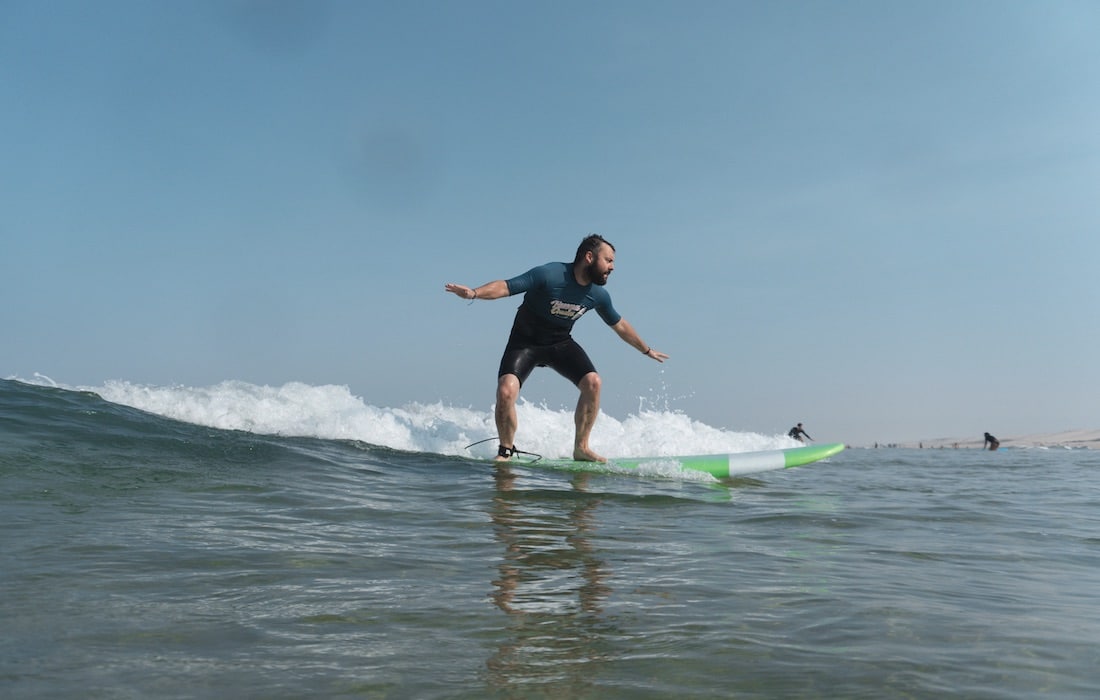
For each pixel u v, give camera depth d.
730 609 2.35
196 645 1.92
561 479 5.80
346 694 1.64
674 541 3.53
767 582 2.74
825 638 2.08
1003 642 2.08
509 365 6.78
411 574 2.71
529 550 3.19
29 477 4.11
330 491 4.57
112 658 1.81
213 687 1.66
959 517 4.71
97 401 6.55
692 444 8.41
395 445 7.29
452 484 5.23
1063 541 3.94
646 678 1.76
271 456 5.54
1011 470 9.65
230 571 2.64
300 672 1.76
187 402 7.25
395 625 2.12
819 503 5.17
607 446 7.88
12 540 2.90
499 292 6.32
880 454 16.98
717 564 3.03
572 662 1.86
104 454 4.89
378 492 4.69
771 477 7.15
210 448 5.49
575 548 3.27
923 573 3.01
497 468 6.21
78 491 3.94
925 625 2.23
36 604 2.18
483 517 3.99
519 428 7.95
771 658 1.91
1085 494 6.35
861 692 1.70
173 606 2.22
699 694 1.67
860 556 3.33
